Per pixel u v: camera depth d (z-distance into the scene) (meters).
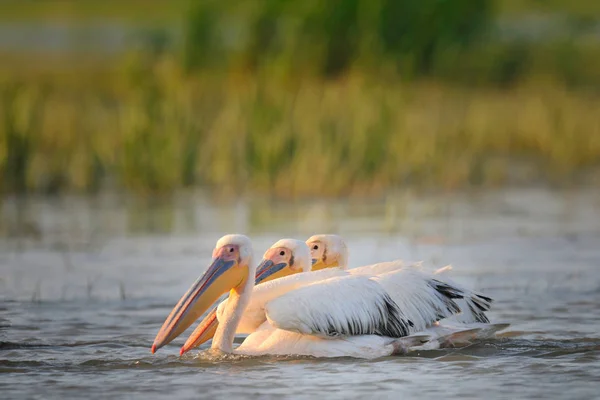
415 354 8.16
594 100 26.06
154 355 8.31
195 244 13.72
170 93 20.95
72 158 19.06
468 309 8.92
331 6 30.53
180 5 45.75
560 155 21.48
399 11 30.44
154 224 15.37
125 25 41.72
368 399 6.81
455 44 30.92
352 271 8.86
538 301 10.36
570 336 8.77
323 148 18.42
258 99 19.61
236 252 8.41
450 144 21.33
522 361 7.86
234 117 19.41
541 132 22.58
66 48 36.28
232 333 8.38
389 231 14.53
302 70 30.55
